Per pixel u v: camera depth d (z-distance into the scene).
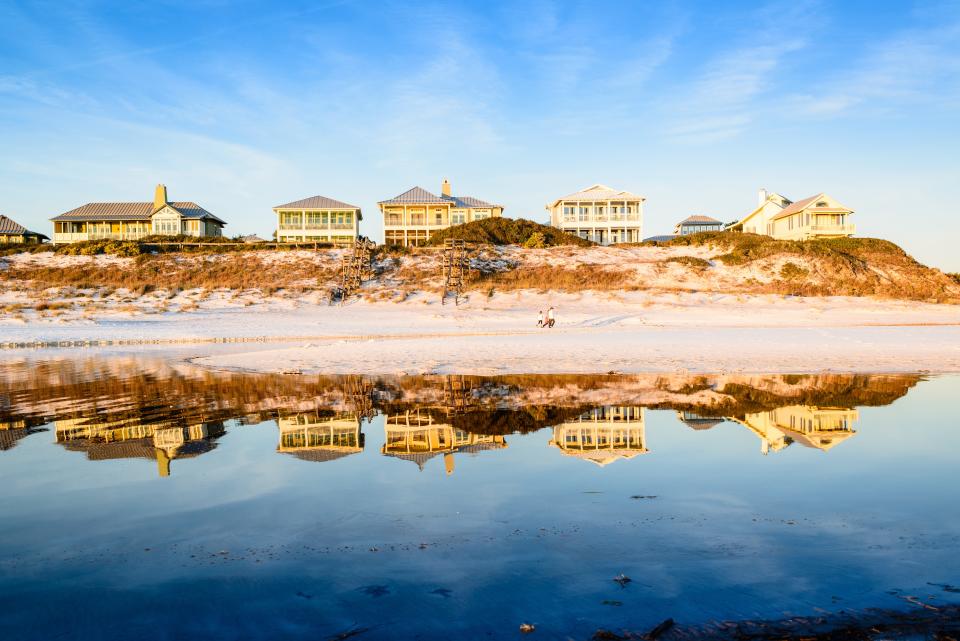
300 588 4.18
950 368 16.67
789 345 23.25
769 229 72.94
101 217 66.94
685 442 8.34
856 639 3.49
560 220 71.75
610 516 5.48
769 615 3.76
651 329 31.97
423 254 50.88
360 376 15.93
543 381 14.64
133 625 3.75
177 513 5.68
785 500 5.88
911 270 50.06
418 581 4.26
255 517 5.55
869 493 6.07
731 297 43.00
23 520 5.53
